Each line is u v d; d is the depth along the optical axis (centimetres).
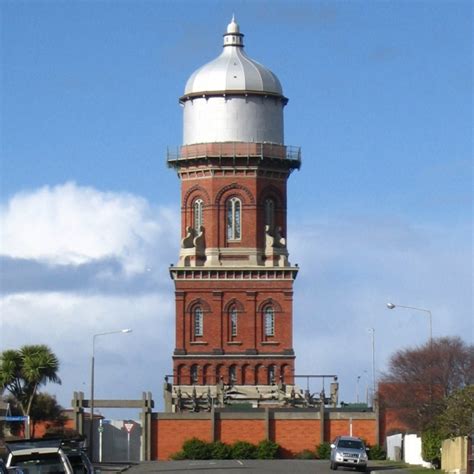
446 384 11731
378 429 12394
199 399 13225
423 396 11694
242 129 13825
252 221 13775
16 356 12019
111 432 12650
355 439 9431
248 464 10506
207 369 13575
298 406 13175
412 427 11506
